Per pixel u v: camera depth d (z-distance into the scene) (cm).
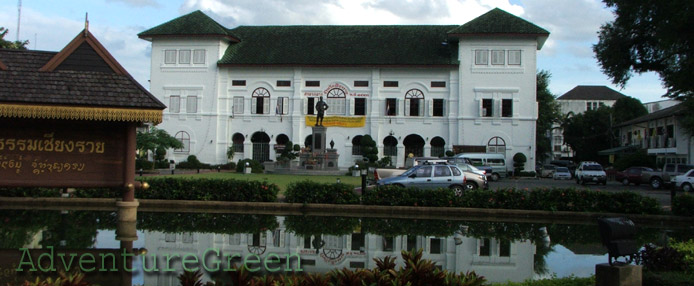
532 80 5681
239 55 6059
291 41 6225
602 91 11562
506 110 5734
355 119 5906
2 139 1642
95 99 1606
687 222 2255
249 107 6041
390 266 789
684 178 3800
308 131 5975
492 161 5097
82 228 1788
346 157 5925
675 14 1827
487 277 1231
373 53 5941
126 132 1733
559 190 2395
